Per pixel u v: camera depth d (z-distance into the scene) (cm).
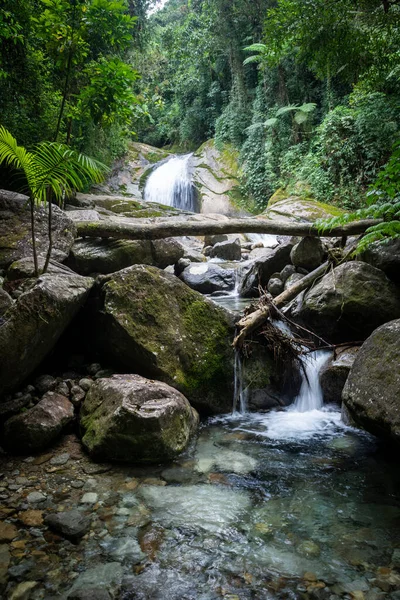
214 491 235
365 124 1036
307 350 418
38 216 459
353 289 402
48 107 852
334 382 367
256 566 176
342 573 171
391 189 388
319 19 476
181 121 2017
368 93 1013
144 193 1493
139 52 1520
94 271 491
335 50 517
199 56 1717
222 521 206
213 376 357
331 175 1130
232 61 1647
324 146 1141
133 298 344
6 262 426
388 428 245
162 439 265
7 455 270
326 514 213
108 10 629
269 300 402
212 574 171
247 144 1539
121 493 230
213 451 287
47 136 834
